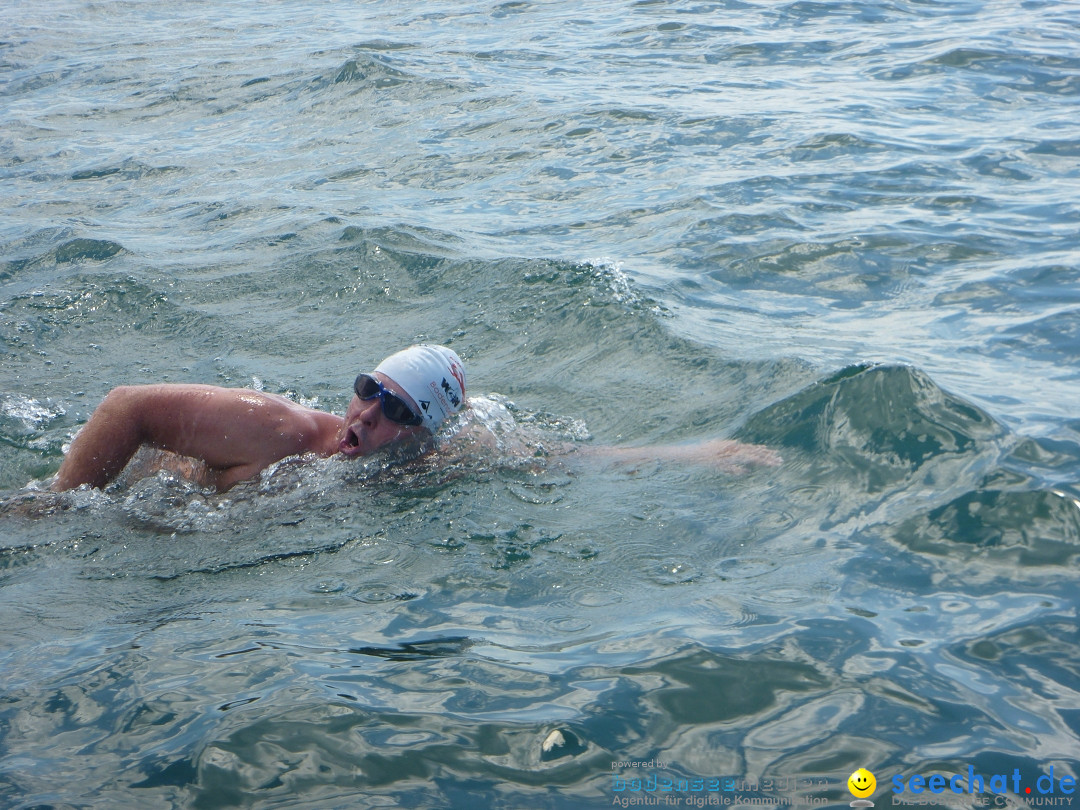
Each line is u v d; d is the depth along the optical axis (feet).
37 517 12.44
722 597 9.96
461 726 8.13
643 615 9.74
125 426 13.26
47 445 14.96
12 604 10.42
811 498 11.78
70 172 31.01
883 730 7.90
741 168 27.04
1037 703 8.14
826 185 25.36
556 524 11.78
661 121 31.71
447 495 12.70
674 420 14.64
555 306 19.01
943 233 21.62
